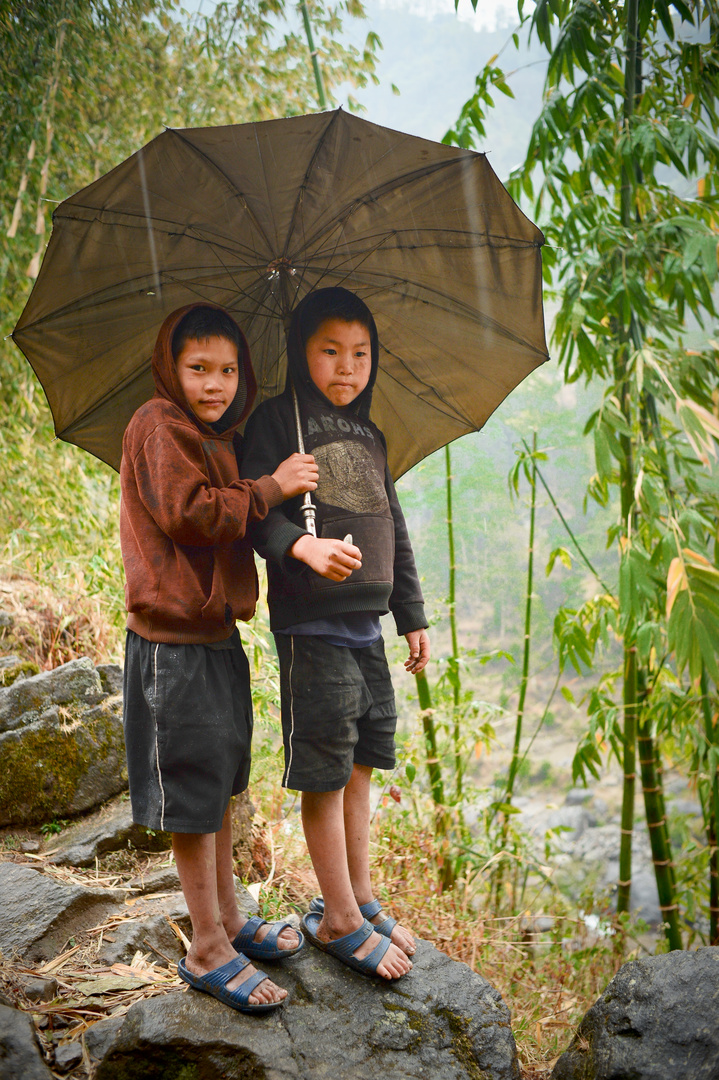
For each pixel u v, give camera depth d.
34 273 4.13
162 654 1.71
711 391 3.42
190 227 1.88
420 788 3.75
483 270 2.01
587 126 3.37
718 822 3.60
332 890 1.92
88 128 4.44
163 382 1.79
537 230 1.91
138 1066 1.62
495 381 2.23
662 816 3.58
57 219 1.79
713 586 2.97
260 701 3.27
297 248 1.98
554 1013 2.79
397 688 4.47
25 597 3.58
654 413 3.50
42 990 1.86
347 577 1.85
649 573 3.16
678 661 2.97
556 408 4.09
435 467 4.26
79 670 2.86
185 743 1.68
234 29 4.02
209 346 1.75
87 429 2.10
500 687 6.29
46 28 4.03
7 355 4.28
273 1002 1.75
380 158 1.78
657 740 3.89
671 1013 1.75
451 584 3.86
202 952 1.78
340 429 1.98
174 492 1.65
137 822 1.75
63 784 2.69
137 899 2.31
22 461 4.20
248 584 1.84
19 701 2.75
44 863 2.45
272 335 2.15
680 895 3.83
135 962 2.02
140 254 1.89
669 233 3.19
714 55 3.25
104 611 3.63
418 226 1.95
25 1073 1.53
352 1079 1.65
